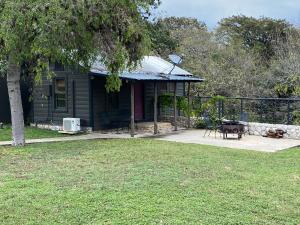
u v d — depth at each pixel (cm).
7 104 1895
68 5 1141
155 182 760
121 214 578
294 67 2373
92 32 1272
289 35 2764
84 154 1085
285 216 583
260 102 1917
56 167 903
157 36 2906
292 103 1839
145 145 1273
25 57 1211
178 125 1916
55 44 1146
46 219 561
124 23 1271
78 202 630
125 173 837
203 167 919
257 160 1055
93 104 1667
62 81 1753
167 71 1919
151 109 1939
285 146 1352
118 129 1764
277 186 753
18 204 623
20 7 1088
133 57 1344
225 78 2575
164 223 544
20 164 942
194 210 598
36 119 1869
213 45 2988
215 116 1727
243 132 1611
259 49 3272
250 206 623
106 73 1581
